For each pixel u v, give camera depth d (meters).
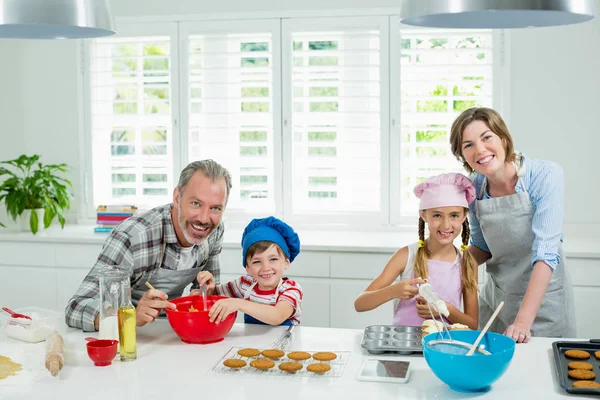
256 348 1.74
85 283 1.96
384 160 3.52
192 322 1.74
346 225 3.57
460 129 2.04
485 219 2.17
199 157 3.68
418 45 3.49
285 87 3.56
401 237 3.34
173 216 2.03
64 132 3.78
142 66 3.70
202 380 1.51
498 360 1.39
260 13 3.54
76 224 3.80
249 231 2.09
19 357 1.67
